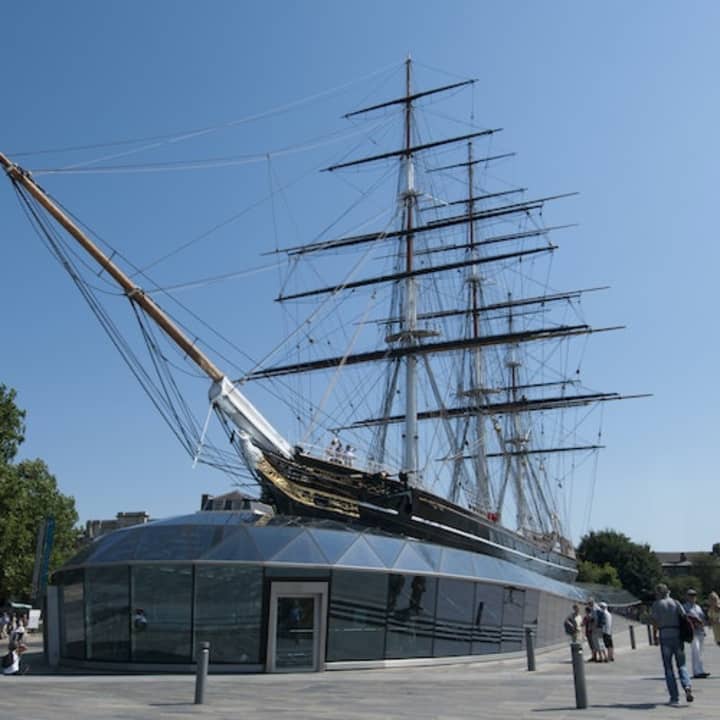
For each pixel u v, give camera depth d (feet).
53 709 55.98
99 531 333.21
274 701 61.72
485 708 55.26
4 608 202.08
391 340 194.29
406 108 205.05
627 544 435.53
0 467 162.09
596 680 74.49
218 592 95.30
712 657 95.30
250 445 115.24
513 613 127.54
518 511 270.46
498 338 193.77
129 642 95.50
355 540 103.86
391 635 102.22
